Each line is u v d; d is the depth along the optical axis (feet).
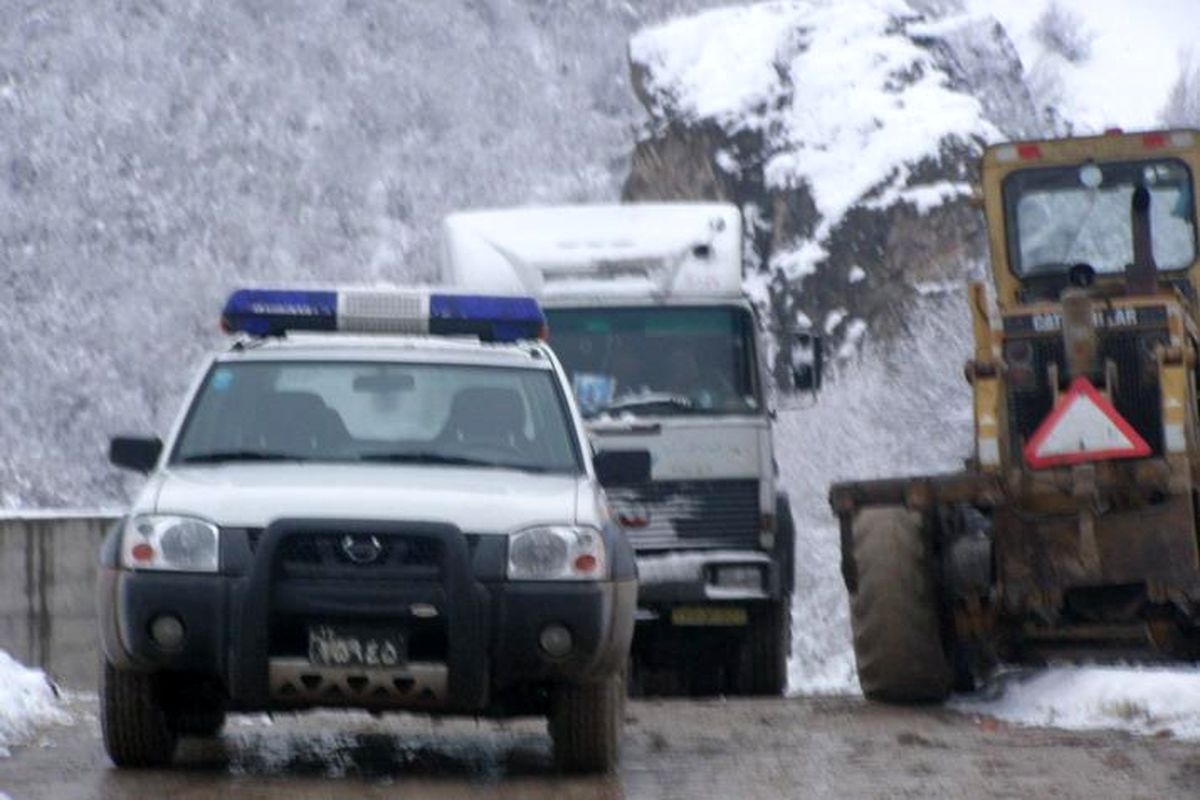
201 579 103.55
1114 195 167.22
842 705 152.66
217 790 101.96
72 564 280.10
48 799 98.53
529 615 104.06
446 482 109.29
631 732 131.85
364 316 123.65
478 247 206.59
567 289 203.92
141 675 107.34
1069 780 104.83
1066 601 146.30
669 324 203.92
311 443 115.24
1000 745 120.47
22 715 134.10
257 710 109.81
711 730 133.49
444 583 103.04
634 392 202.49
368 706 104.88
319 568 103.04
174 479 110.22
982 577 150.10
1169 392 143.33
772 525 201.77
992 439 145.28
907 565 149.69
